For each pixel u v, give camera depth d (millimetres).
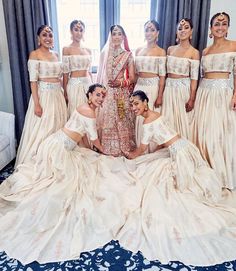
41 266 1353
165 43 2414
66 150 1908
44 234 1543
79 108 1956
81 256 1421
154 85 2199
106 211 1639
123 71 2158
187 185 1820
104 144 2180
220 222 1606
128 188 1808
